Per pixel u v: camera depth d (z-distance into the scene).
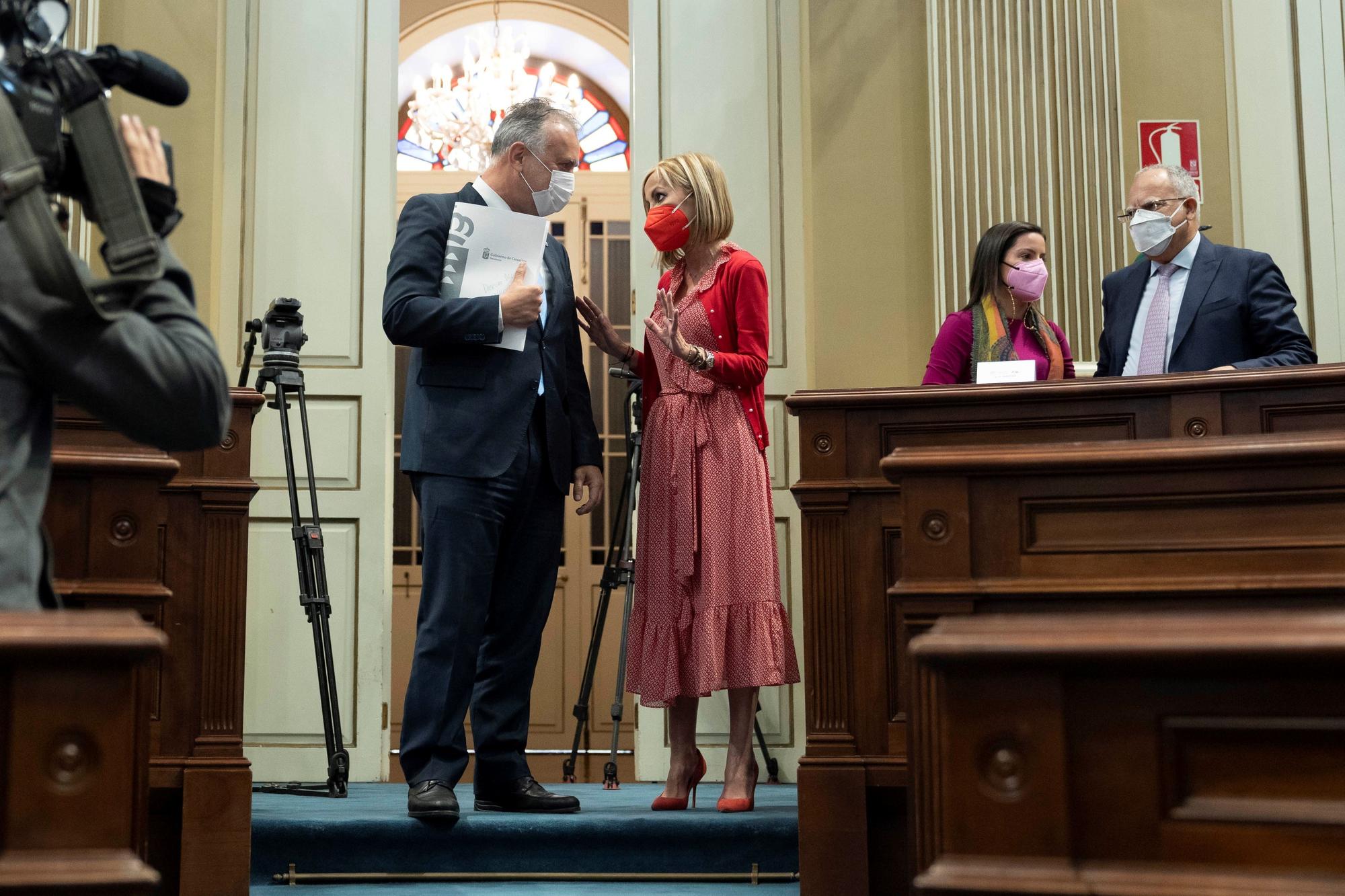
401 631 7.50
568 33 9.24
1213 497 1.97
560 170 3.29
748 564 3.21
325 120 4.77
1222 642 1.26
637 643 3.31
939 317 4.61
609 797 3.74
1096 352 4.59
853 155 4.74
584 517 7.74
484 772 3.25
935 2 4.74
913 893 1.54
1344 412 2.58
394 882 2.93
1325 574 1.91
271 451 4.61
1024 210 4.64
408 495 7.63
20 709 1.18
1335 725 1.26
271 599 4.53
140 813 2.05
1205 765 1.29
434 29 9.12
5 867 1.15
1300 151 4.62
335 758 3.70
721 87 4.83
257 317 4.67
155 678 2.57
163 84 1.45
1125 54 4.74
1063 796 1.30
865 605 2.62
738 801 3.18
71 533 2.33
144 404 1.32
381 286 4.71
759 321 3.28
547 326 3.31
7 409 1.29
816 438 2.70
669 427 3.30
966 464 2.04
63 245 1.29
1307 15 4.64
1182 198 3.35
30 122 1.31
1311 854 1.24
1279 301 3.29
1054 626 1.34
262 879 2.92
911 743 1.64
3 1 1.34
